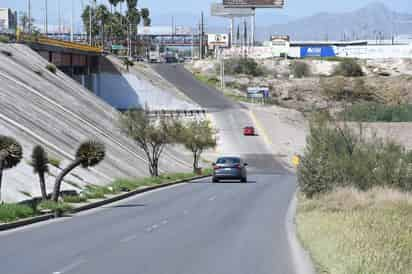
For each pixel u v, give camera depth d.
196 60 198.88
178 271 16.05
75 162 31.77
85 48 109.62
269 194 43.41
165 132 59.03
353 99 159.88
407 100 159.00
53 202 30.53
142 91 123.31
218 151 96.50
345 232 19.14
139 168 59.50
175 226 26.05
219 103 127.62
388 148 39.03
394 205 28.52
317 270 16.02
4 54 69.62
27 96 57.03
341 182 36.72
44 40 91.31
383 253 15.77
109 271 15.95
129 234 23.45
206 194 43.62
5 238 22.20
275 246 20.50
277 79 170.50
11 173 34.44
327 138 38.44
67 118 58.59
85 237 22.56
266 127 110.62
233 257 18.31
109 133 65.38
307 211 29.23
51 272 15.75
